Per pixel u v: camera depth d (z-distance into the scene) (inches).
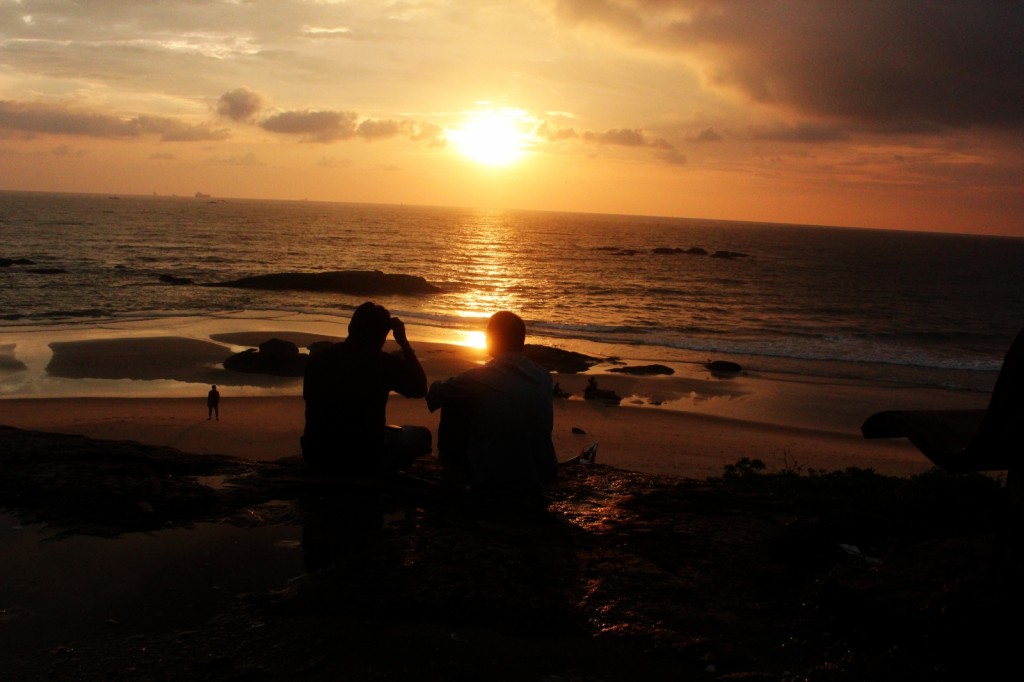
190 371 1176.8
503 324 189.5
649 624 123.0
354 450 182.2
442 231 7790.4
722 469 787.4
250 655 109.0
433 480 191.0
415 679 104.6
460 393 184.2
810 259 5565.9
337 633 116.2
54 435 209.0
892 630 116.0
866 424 117.7
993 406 90.4
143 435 815.1
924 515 185.3
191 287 2471.7
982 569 125.3
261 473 190.1
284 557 143.6
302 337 1531.7
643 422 1003.3
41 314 1781.5
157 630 115.7
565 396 1144.2
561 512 176.4
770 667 111.4
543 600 128.8
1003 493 104.5
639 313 2397.9
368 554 143.5
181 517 161.5
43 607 121.7
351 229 7317.9
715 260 5098.4
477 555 143.8
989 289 3777.1
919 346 1934.1
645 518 175.6
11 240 4269.2
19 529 151.8
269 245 4845.0
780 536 166.6
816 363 1577.3
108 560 139.7
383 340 186.5
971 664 101.7
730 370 1425.9
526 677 106.4
